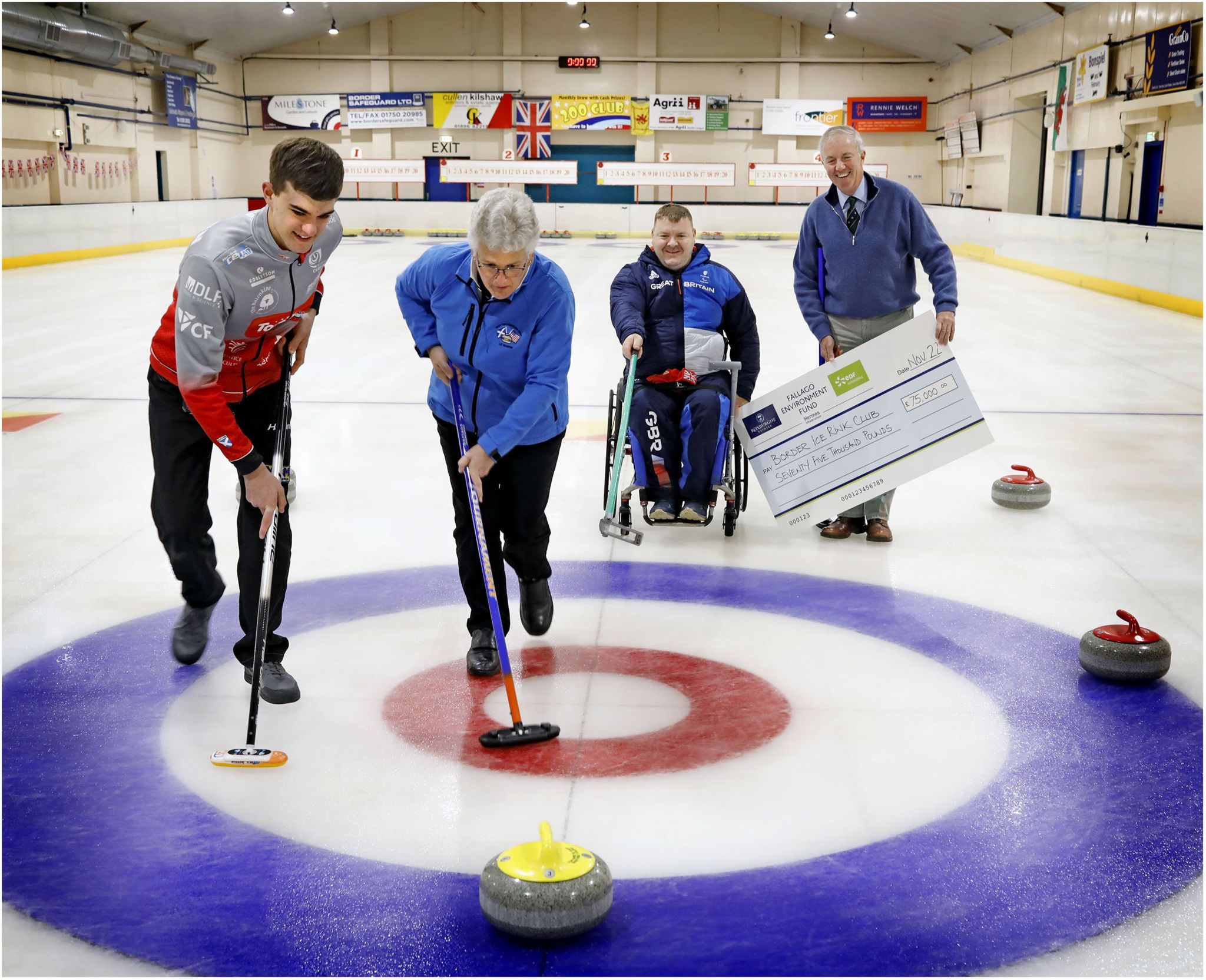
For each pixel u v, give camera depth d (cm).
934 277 401
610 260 1834
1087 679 296
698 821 222
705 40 2588
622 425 396
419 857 209
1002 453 566
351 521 441
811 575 382
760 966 177
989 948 182
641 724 268
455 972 175
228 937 184
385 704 279
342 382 759
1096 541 420
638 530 434
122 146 2191
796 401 417
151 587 364
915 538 426
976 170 2377
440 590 365
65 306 1191
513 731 249
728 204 2627
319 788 235
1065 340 997
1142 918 190
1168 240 1242
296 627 332
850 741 259
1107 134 1672
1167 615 342
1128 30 1587
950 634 327
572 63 2586
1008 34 2108
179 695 284
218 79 2575
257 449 284
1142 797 233
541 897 180
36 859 208
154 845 213
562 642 321
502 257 237
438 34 2597
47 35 1844
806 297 422
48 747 254
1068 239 1576
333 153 231
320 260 262
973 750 254
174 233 2216
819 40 2594
